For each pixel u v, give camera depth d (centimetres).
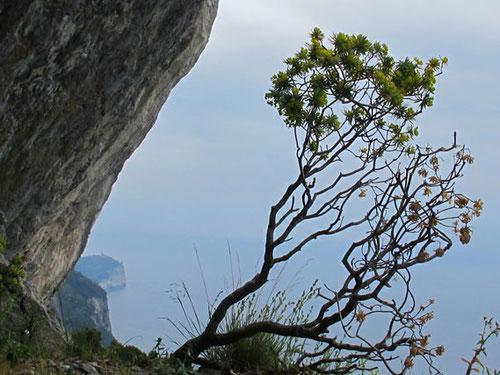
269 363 579
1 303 523
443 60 580
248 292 574
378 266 514
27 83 578
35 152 633
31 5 539
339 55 559
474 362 448
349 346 519
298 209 579
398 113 573
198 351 570
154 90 751
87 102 634
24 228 675
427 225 509
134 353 551
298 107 569
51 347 515
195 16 674
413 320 500
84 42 590
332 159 580
